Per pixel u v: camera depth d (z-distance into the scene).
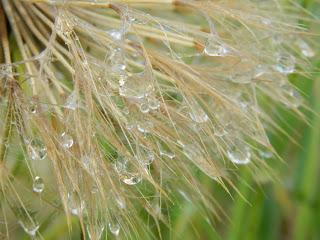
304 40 0.15
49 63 0.12
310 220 0.16
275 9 0.14
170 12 0.14
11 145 0.11
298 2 0.15
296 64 0.14
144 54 0.12
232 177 0.15
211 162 0.12
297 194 0.16
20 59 0.12
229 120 0.13
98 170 0.11
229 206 0.15
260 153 0.14
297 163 0.16
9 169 0.12
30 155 0.11
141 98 0.12
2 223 0.12
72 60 0.12
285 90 0.14
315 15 0.15
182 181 0.13
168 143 0.12
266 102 0.15
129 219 0.12
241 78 0.13
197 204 0.13
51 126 0.11
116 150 0.12
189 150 0.12
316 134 0.16
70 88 0.13
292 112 0.15
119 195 0.12
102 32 0.12
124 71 0.12
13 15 0.13
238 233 0.15
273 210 0.16
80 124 0.11
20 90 0.11
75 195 0.11
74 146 0.11
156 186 0.11
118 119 0.11
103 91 0.12
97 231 0.12
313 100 0.15
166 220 0.13
